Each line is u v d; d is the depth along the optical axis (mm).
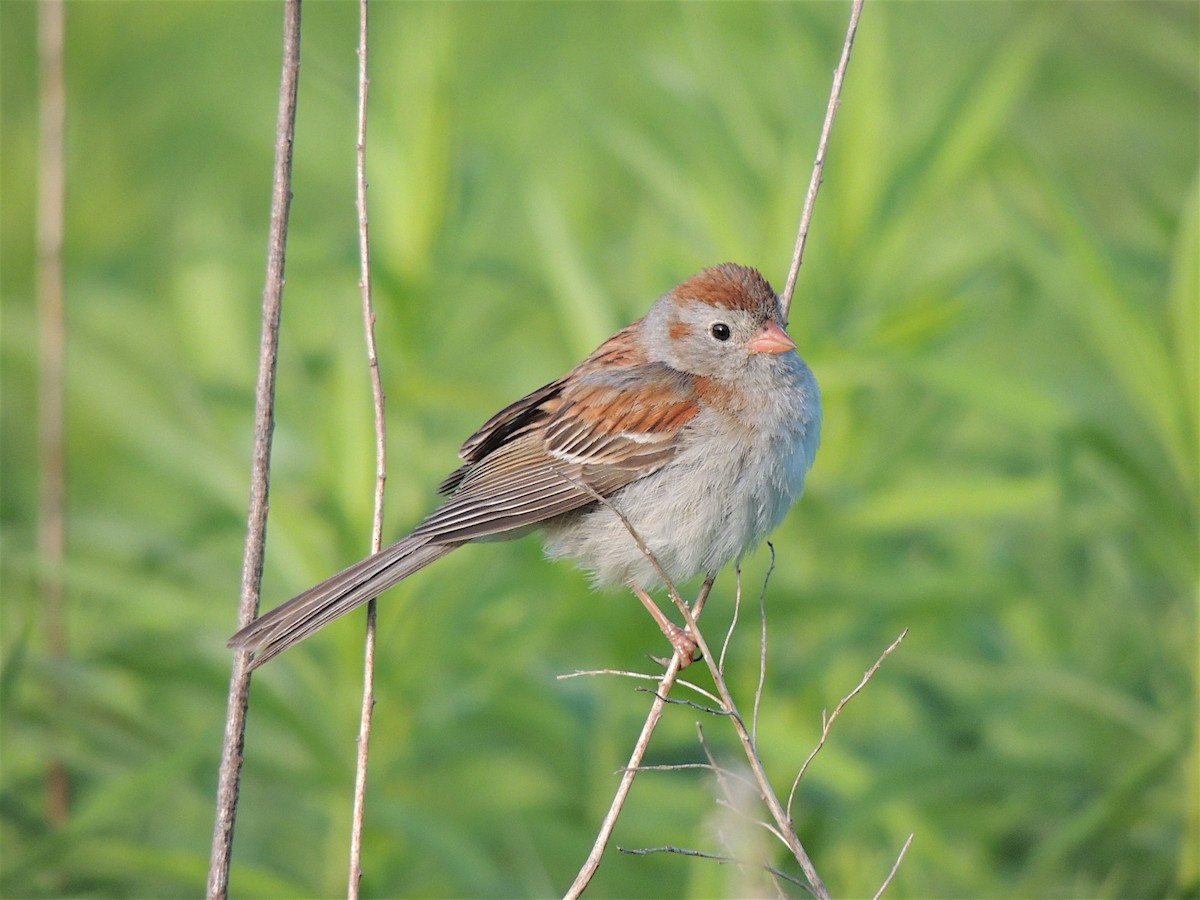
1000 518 12234
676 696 10633
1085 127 15836
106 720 10172
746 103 12367
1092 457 9922
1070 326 14703
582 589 10633
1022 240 10695
